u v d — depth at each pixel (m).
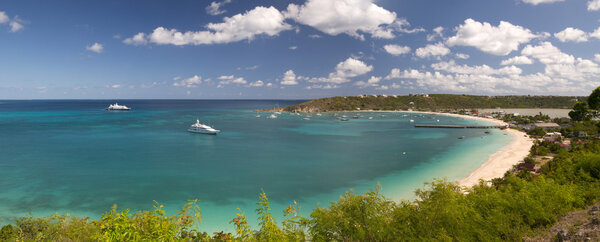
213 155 79.56
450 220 12.80
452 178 56.00
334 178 57.41
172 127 148.88
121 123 168.12
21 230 13.38
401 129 154.38
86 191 48.19
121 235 8.13
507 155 75.44
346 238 11.65
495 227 13.97
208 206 42.69
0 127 140.50
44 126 147.12
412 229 12.51
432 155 80.88
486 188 24.64
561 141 85.50
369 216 12.12
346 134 131.50
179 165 67.12
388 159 75.56
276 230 10.52
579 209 17.22
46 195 46.03
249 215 39.88
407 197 46.69
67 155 76.81
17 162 68.00
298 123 187.38
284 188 51.06
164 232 8.85
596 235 11.62
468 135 127.56
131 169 62.66
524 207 15.43
